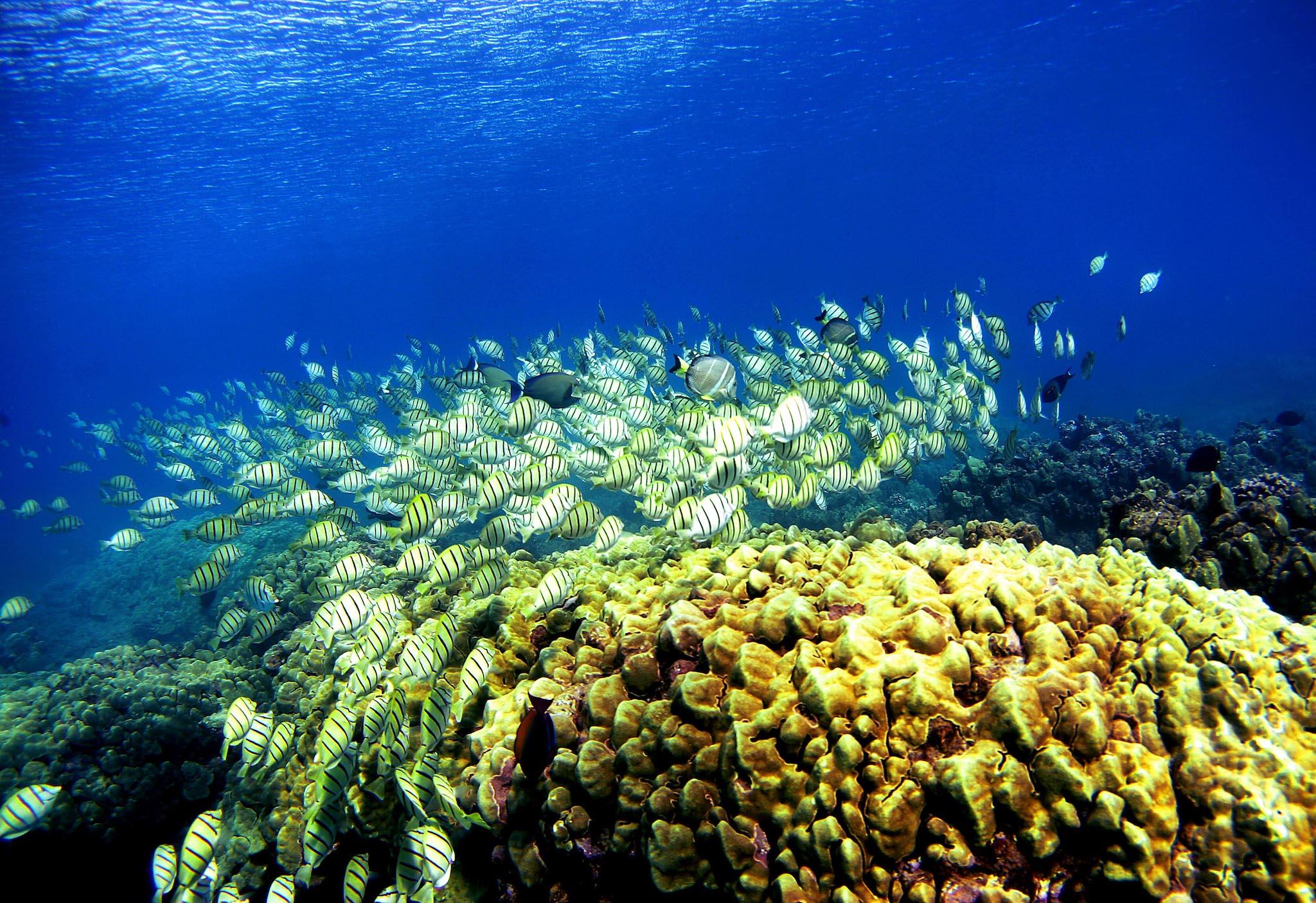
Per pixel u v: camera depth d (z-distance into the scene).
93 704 6.51
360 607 4.37
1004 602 2.78
